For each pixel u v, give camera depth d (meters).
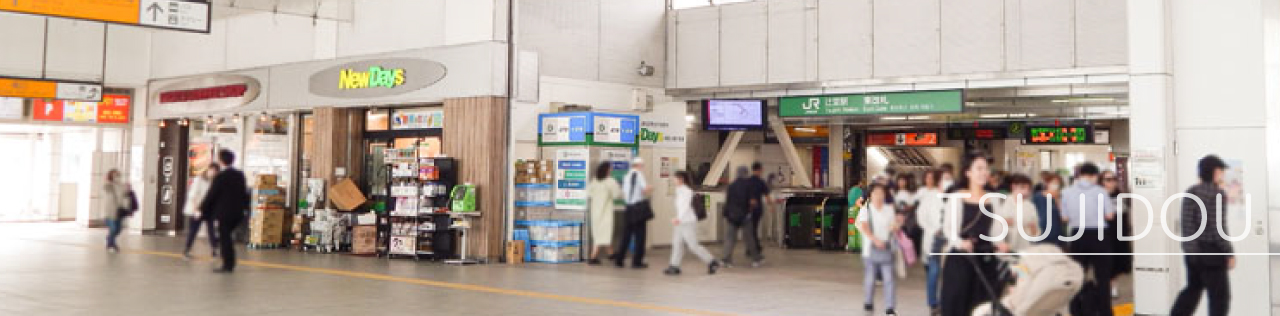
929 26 16.80
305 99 17.70
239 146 19.75
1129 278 13.01
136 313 9.12
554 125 15.71
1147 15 8.81
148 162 21.67
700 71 19.03
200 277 12.45
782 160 23.80
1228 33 8.56
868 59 17.34
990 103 17.22
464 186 14.76
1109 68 15.15
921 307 10.02
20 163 29.33
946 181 7.18
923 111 16.77
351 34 17.27
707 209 19.34
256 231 17.80
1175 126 8.82
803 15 18.05
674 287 11.68
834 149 23.25
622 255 14.30
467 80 15.23
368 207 17.06
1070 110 17.39
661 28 19.34
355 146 17.33
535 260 15.13
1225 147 8.53
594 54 17.62
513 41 15.23
